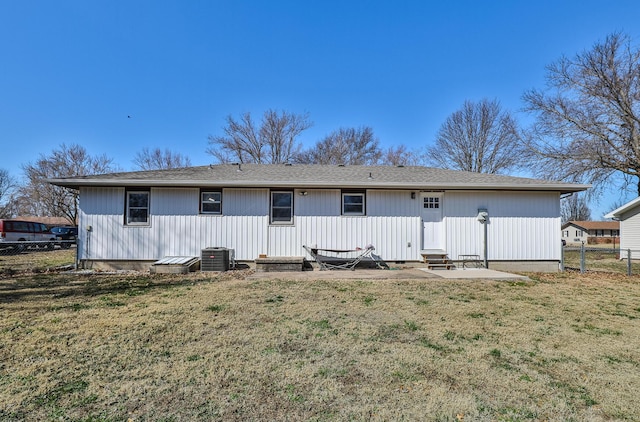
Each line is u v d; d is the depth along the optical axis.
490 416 2.47
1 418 2.37
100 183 9.84
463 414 2.49
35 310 5.29
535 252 10.77
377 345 3.87
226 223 10.45
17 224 20.31
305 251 10.55
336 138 34.41
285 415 2.45
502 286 7.66
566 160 20.78
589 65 20.16
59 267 10.55
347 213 10.69
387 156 34.81
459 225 10.70
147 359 3.42
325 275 8.91
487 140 30.39
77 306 5.55
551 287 7.68
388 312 5.33
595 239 42.84
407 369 3.25
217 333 4.23
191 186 10.23
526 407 2.60
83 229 10.15
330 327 4.52
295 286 7.43
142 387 2.84
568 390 2.88
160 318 4.86
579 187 10.47
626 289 7.55
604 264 14.57
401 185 10.33
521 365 3.38
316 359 3.46
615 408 2.61
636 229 16.70
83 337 4.04
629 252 10.54
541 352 3.74
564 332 4.45
